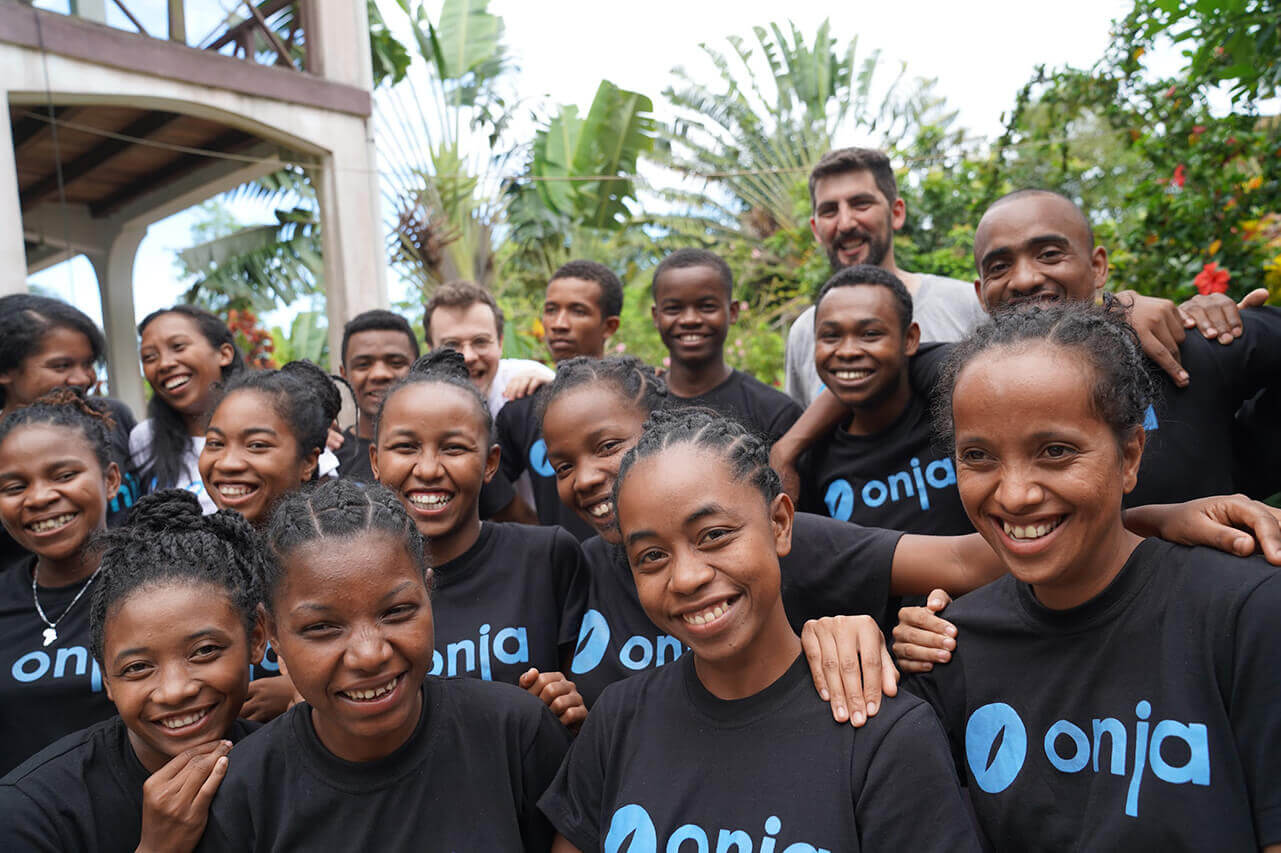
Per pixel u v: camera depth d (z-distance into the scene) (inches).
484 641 92.6
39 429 100.2
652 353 490.0
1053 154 339.6
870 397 111.1
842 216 154.4
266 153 305.7
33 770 77.0
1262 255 159.9
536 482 141.6
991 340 66.4
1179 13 125.1
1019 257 102.5
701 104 597.9
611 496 90.8
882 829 59.5
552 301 171.8
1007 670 68.0
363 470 151.3
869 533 86.4
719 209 598.9
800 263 510.3
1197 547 63.9
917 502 108.6
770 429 138.3
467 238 457.4
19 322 134.8
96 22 245.6
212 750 74.9
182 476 138.8
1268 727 56.6
